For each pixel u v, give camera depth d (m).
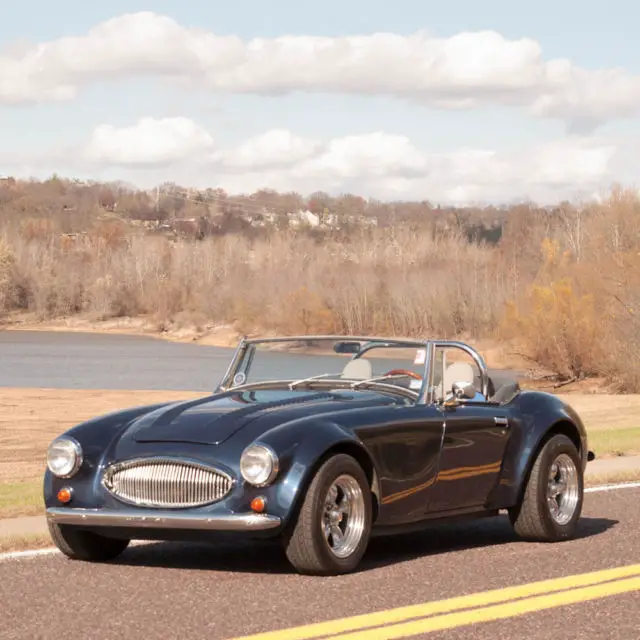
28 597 8.53
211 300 199.88
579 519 12.59
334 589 8.69
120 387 78.19
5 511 13.84
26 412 48.59
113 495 9.35
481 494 10.90
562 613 7.92
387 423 9.84
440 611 7.95
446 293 147.12
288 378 11.19
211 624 7.56
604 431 27.98
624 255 73.75
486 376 11.35
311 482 9.03
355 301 160.75
